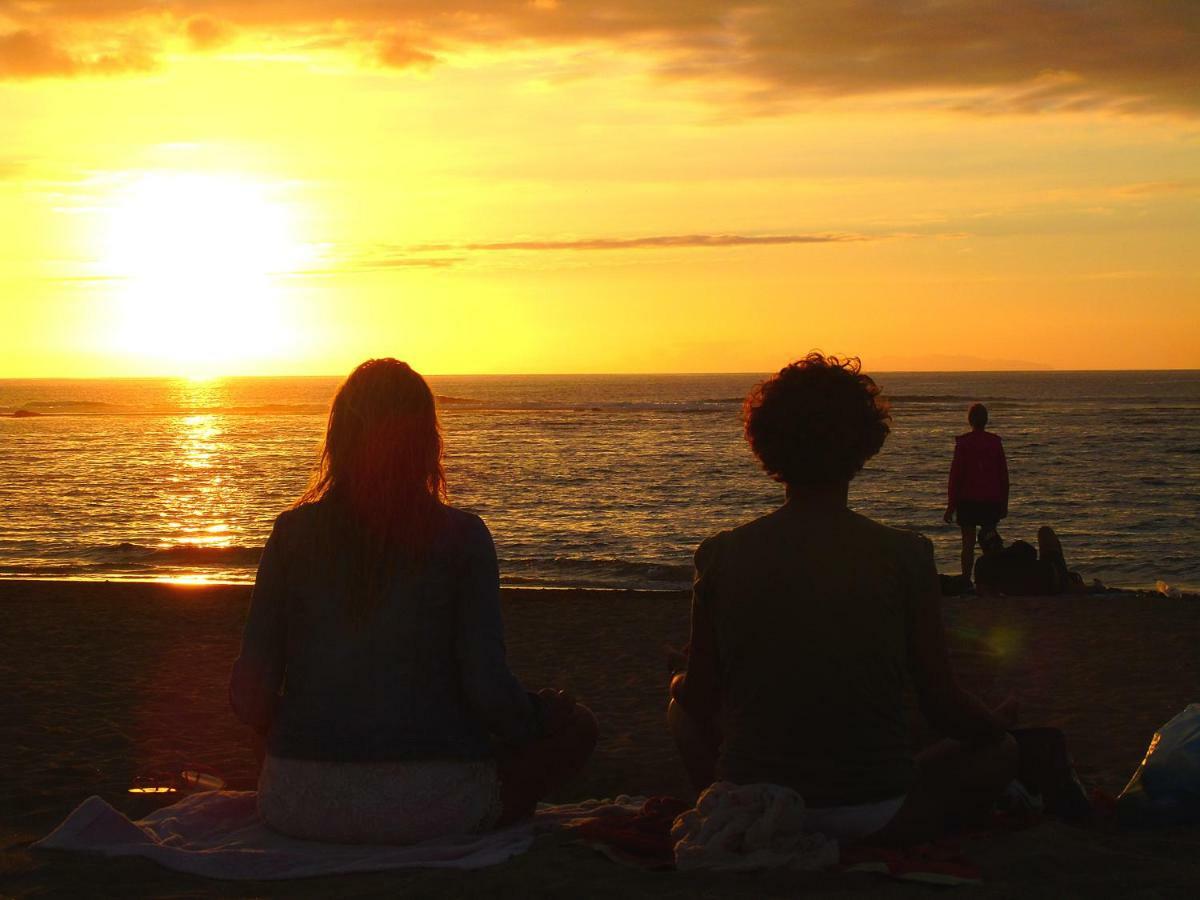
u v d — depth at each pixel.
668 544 22.05
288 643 3.46
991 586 12.12
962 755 3.48
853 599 3.17
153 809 4.43
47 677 7.79
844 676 3.19
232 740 6.00
